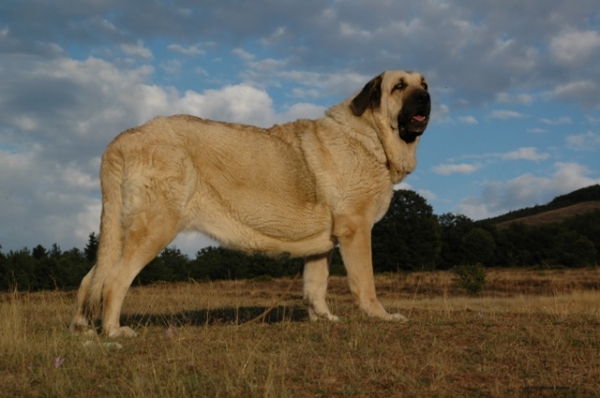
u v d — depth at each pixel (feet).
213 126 23.65
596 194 424.46
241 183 23.49
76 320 22.20
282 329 22.12
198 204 23.31
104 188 22.74
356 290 24.11
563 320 23.97
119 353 18.58
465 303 51.34
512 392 14.33
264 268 110.01
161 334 22.25
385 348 18.54
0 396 14.43
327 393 14.28
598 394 14.15
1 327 21.54
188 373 15.98
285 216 23.85
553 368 16.38
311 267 25.26
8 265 73.61
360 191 23.93
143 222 21.95
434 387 14.52
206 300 41.93
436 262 182.60
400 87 24.57
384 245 156.15
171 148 22.44
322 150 24.00
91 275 22.50
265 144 23.91
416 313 28.09
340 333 21.21
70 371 16.40
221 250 111.04
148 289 53.98
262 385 14.69
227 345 18.94
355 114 24.30
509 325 22.47
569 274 115.96
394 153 24.47
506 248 183.83
